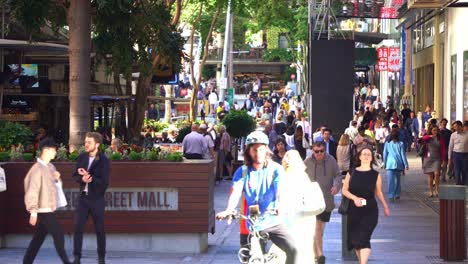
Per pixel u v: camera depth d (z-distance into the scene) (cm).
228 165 3719
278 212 1175
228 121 3944
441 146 3030
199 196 1812
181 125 4459
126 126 4138
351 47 4350
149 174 1809
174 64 2673
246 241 1361
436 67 5059
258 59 11069
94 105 3822
